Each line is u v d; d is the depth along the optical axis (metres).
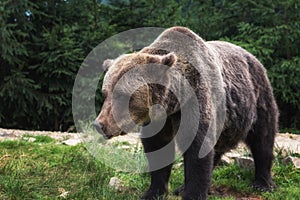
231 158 6.67
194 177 4.33
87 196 4.76
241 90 4.92
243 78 5.04
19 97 11.95
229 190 5.41
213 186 5.49
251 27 13.08
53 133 8.96
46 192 4.89
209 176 4.37
